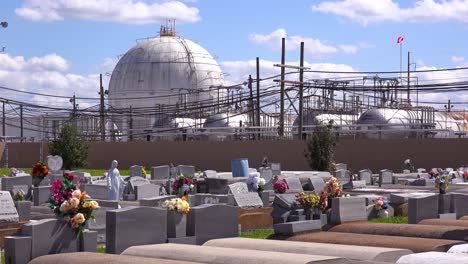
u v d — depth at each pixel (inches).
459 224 736.3
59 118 3469.5
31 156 2760.8
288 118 3225.9
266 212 844.0
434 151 2007.9
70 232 536.1
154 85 3560.5
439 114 2962.6
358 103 3009.4
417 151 2032.5
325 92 2967.5
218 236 637.3
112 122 3494.1
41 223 521.3
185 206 612.1
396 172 2055.9
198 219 619.8
